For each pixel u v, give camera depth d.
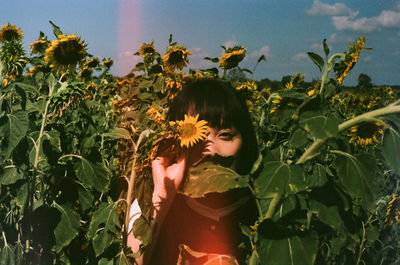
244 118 1.51
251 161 1.54
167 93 3.90
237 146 1.45
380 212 2.60
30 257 1.80
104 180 1.80
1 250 1.68
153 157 1.44
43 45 2.75
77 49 2.18
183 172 1.40
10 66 2.15
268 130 2.28
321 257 2.12
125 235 1.48
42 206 1.78
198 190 1.15
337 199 1.21
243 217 1.50
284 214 1.28
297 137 1.22
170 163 1.48
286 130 1.96
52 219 1.78
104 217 1.60
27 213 1.75
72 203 1.85
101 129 3.23
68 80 1.97
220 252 1.41
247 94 3.44
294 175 1.14
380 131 1.45
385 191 2.98
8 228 1.79
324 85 1.65
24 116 1.73
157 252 1.49
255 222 1.41
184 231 1.46
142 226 1.41
